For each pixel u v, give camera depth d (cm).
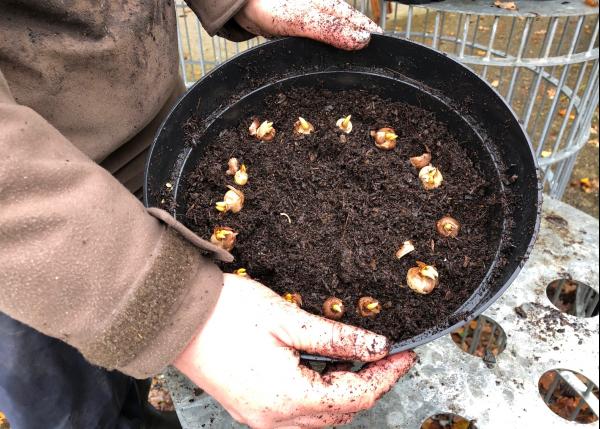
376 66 53
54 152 28
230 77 51
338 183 50
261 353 33
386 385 38
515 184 45
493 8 67
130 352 30
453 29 178
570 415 83
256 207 48
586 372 59
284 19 51
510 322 64
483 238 46
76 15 39
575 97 89
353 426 54
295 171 50
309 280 44
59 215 27
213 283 32
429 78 51
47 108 40
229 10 51
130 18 43
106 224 28
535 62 78
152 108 49
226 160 51
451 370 59
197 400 57
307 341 35
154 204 44
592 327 63
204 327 32
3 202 26
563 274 69
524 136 44
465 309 40
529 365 60
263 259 45
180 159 49
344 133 53
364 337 36
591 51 79
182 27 154
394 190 49
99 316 28
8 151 26
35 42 38
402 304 43
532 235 39
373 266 44
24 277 26
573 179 141
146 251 30
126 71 44
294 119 54
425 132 52
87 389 49
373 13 88
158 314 30
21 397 44
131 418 61
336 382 35
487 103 47
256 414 34
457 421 78
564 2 68
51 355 44
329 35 50
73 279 27
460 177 49
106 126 44
